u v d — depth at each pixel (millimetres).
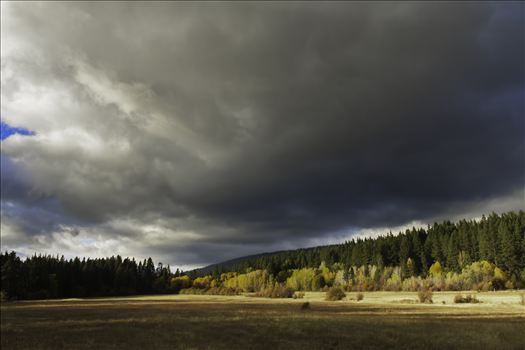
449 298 84000
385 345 26594
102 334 32281
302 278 164500
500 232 142500
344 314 48875
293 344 27109
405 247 173750
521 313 48656
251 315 47094
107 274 185500
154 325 37500
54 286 139750
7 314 53688
